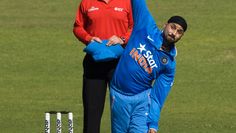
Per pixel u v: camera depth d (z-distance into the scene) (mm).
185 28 30531
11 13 94062
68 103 62906
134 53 31328
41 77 72438
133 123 32062
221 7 96875
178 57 79375
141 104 31953
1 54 79938
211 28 88625
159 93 31438
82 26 34375
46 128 36000
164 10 94750
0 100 63688
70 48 82125
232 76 73375
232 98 65812
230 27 89188
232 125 55469
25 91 67312
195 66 76500
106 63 33781
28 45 83062
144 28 31328
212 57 79438
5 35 85875
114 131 32656
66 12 94500
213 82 71125
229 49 81875
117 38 33562
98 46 33375
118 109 32125
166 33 30609
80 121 55219
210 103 63938
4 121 55625
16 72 74000
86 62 34094
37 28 88375
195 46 82812
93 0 34125
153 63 31094
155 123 31531
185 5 97312
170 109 61406
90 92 34000
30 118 56812
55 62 77500
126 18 33844
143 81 31562
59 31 87500
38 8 96062
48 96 65625
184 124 55312
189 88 68938
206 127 54500
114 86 32125
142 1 31734
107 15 33812
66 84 70000
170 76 31406
